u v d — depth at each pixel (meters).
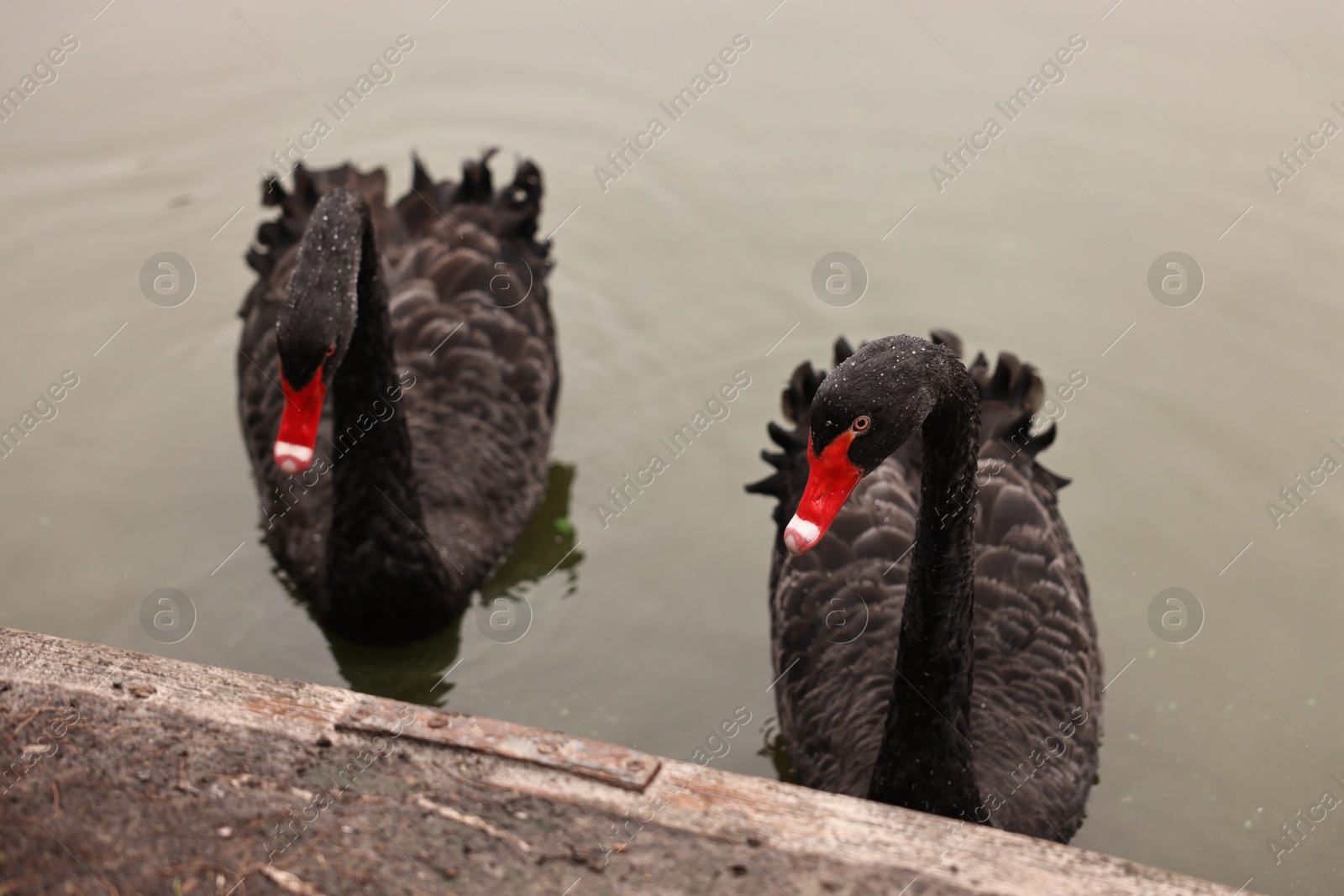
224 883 4.71
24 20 14.03
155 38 14.34
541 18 14.38
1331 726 8.65
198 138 13.50
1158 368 11.27
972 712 7.52
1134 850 7.88
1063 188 12.57
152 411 11.28
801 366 9.58
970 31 13.96
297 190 11.22
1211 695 8.91
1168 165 12.64
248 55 14.20
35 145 13.32
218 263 12.65
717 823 4.91
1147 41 13.77
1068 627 7.95
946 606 6.37
